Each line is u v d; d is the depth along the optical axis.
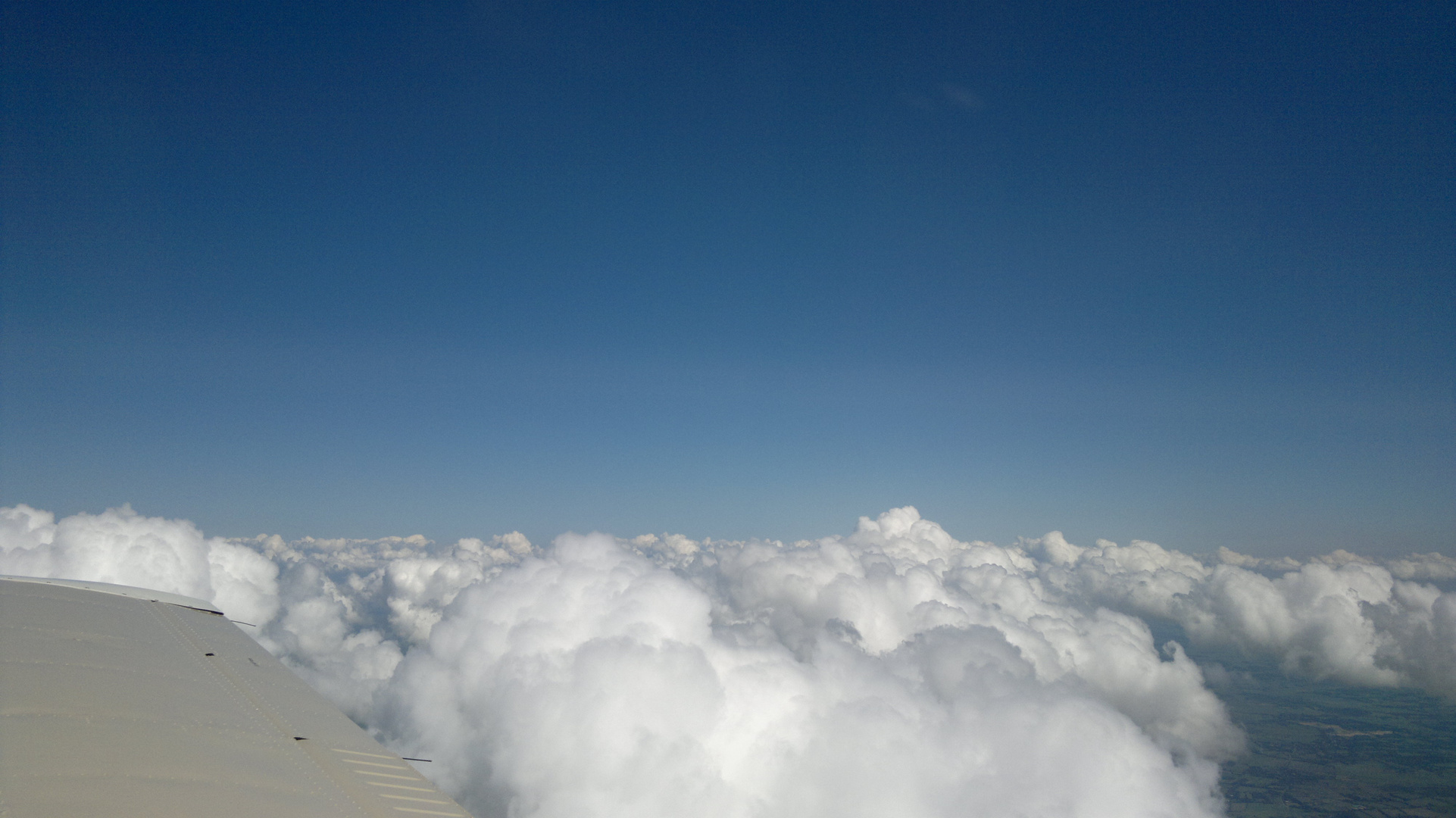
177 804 7.89
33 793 7.39
